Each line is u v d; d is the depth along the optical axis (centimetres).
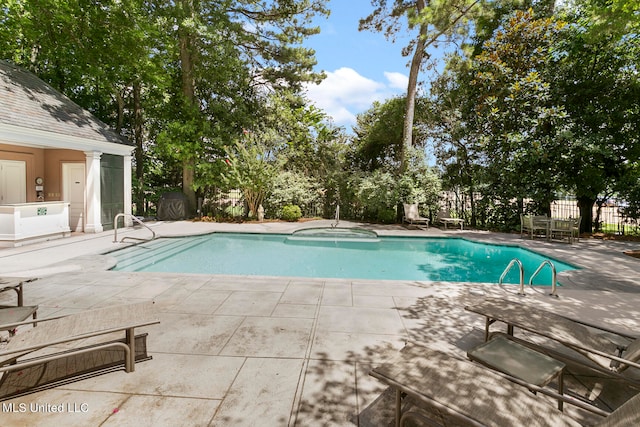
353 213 1753
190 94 1620
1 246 881
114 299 484
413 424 221
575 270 696
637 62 1202
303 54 1753
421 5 1452
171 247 1010
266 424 229
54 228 1019
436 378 210
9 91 1018
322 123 1962
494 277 754
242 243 1127
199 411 242
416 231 1287
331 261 897
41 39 1334
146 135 1944
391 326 399
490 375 215
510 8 1406
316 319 418
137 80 1533
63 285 550
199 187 1686
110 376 285
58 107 1159
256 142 1585
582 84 1242
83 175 1192
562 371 254
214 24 1430
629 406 158
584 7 1205
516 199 1356
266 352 331
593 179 1197
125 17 1189
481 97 1409
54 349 325
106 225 1205
